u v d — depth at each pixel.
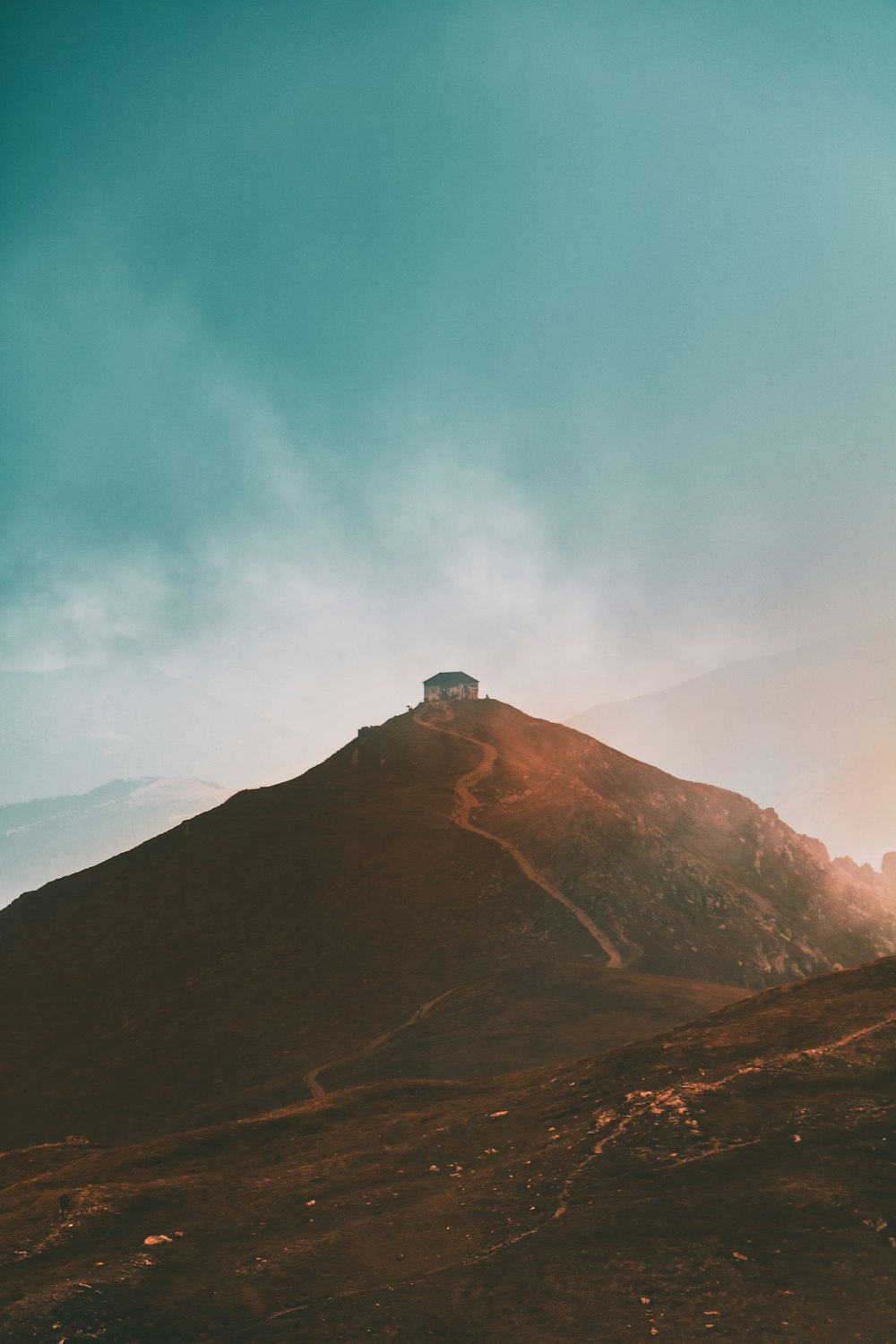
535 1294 16.66
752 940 124.06
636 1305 15.82
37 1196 28.67
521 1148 25.62
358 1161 27.52
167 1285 18.41
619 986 88.06
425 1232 20.78
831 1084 24.22
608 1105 26.77
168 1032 112.75
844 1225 17.75
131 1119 96.31
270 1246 20.84
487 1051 75.69
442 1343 15.37
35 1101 104.12
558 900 122.44
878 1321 14.49
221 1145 32.41
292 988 115.06
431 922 123.25
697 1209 19.00
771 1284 15.95
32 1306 17.16
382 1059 81.38
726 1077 25.11
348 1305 16.98
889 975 32.78
